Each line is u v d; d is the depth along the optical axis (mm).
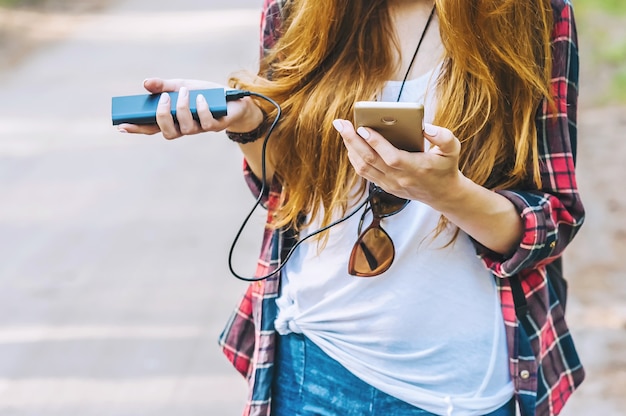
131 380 4078
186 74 11547
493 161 1729
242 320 2041
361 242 1763
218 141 8047
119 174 7266
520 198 1672
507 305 1749
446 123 1717
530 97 1717
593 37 10594
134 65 12250
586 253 5066
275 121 1781
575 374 1916
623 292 4516
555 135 1765
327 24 1802
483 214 1632
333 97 1805
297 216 1887
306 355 1834
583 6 11969
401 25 1800
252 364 2047
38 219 6301
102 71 11945
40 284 5164
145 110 1743
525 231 1657
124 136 8477
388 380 1752
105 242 5766
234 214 6133
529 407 1752
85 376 4137
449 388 1749
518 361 1751
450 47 1728
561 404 1896
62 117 9477
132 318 4676
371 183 1716
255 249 5477
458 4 1685
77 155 7922
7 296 5020
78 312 4781
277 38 1983
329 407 1805
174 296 4895
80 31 15305
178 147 7922
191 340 4406
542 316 1797
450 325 1740
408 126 1473
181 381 4051
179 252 5496
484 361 1744
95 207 6480
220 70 11742
